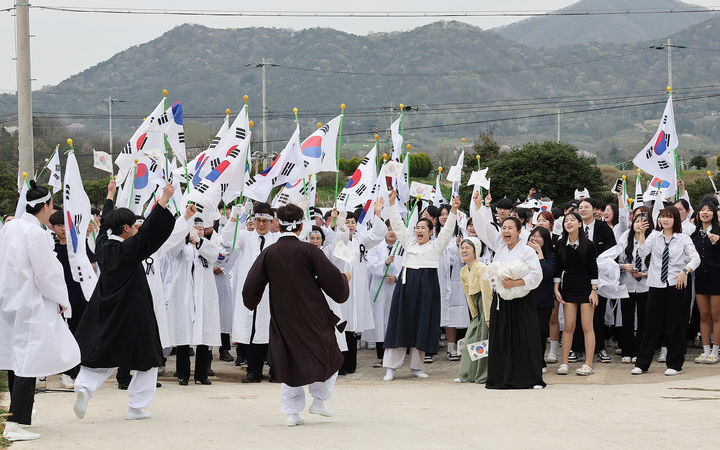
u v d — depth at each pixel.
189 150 62.06
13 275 8.81
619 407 10.09
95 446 8.07
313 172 15.61
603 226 15.37
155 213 9.38
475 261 13.46
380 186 17.02
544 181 53.16
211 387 12.86
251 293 9.55
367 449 7.75
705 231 14.54
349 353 14.88
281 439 8.34
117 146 65.81
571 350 15.34
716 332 14.49
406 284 13.98
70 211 11.77
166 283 13.13
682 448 7.74
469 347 13.14
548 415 9.62
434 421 9.35
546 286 14.13
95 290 9.53
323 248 14.84
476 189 13.83
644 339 13.81
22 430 8.56
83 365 9.32
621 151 136.62
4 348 8.84
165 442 8.24
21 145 22.39
